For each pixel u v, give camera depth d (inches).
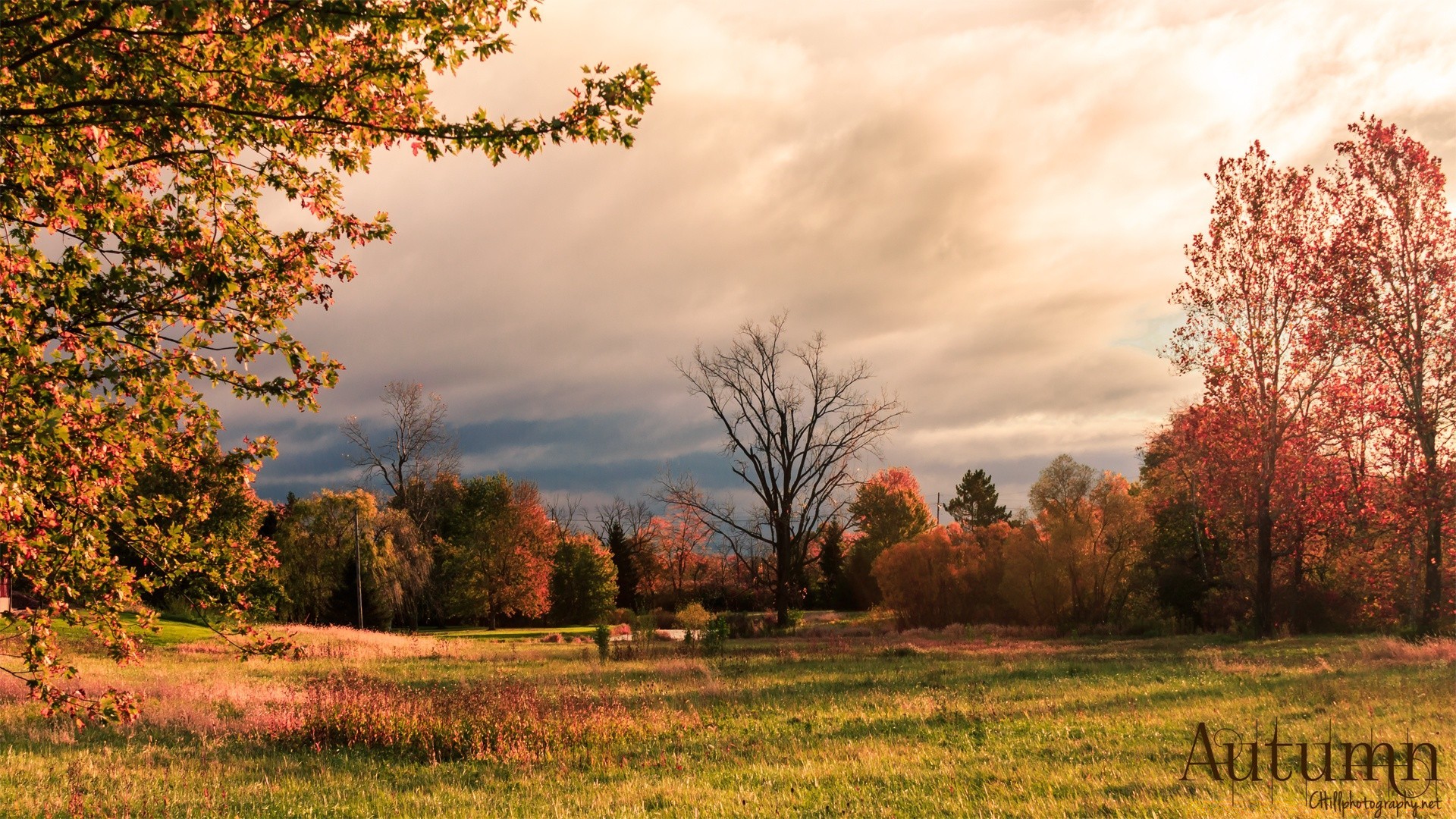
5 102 232.7
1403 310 1245.1
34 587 256.2
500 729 486.0
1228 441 1409.9
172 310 280.2
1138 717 494.0
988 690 677.9
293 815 326.3
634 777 383.6
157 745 492.1
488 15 248.4
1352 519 1315.2
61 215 242.5
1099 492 1803.6
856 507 2780.5
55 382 240.1
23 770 399.2
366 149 276.5
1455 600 1290.6
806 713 580.7
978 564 1937.7
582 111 247.0
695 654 1183.6
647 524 3400.6
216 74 240.7
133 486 277.9
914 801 313.1
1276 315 1381.6
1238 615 1633.9
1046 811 287.7
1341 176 1316.4
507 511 2719.0
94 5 206.1
